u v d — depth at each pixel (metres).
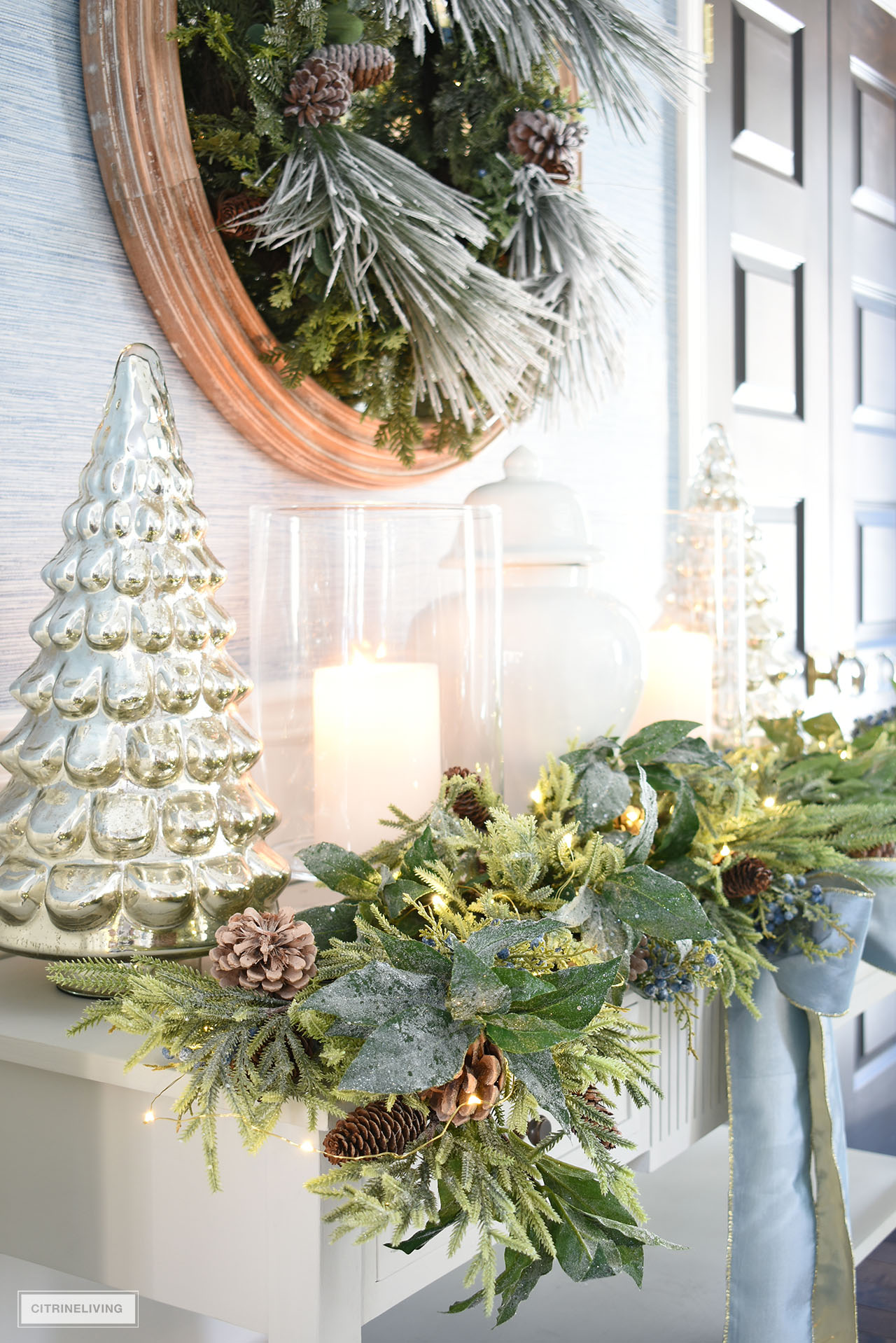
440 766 0.75
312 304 0.92
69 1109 0.63
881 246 2.16
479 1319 1.12
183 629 0.62
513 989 0.48
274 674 0.74
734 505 1.28
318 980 0.54
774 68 1.83
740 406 1.76
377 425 1.02
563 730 0.85
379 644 0.72
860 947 0.81
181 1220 0.59
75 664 0.61
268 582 0.74
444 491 1.20
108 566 0.61
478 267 0.89
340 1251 0.54
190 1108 0.50
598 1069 0.52
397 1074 0.45
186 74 0.86
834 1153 0.88
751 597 1.29
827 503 2.00
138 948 0.59
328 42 0.87
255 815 0.64
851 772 0.99
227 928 0.55
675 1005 0.85
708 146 1.66
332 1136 0.47
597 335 1.08
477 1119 0.49
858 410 2.10
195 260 0.85
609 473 1.50
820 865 0.80
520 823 0.61
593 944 0.58
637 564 1.04
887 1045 2.14
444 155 0.99
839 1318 0.89
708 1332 1.10
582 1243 0.50
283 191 0.82
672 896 0.59
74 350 0.83
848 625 2.07
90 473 0.62
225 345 0.88
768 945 0.83
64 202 0.82
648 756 0.77
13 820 0.61
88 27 0.82
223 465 0.95
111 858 0.59
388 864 0.67
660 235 1.60
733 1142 0.87
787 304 1.88
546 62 1.02
